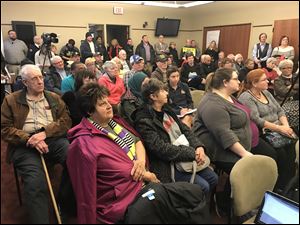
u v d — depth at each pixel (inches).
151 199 46.8
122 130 61.1
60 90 82.9
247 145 71.7
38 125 65.2
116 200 51.1
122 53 90.1
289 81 99.2
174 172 62.5
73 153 52.0
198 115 73.2
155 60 98.7
